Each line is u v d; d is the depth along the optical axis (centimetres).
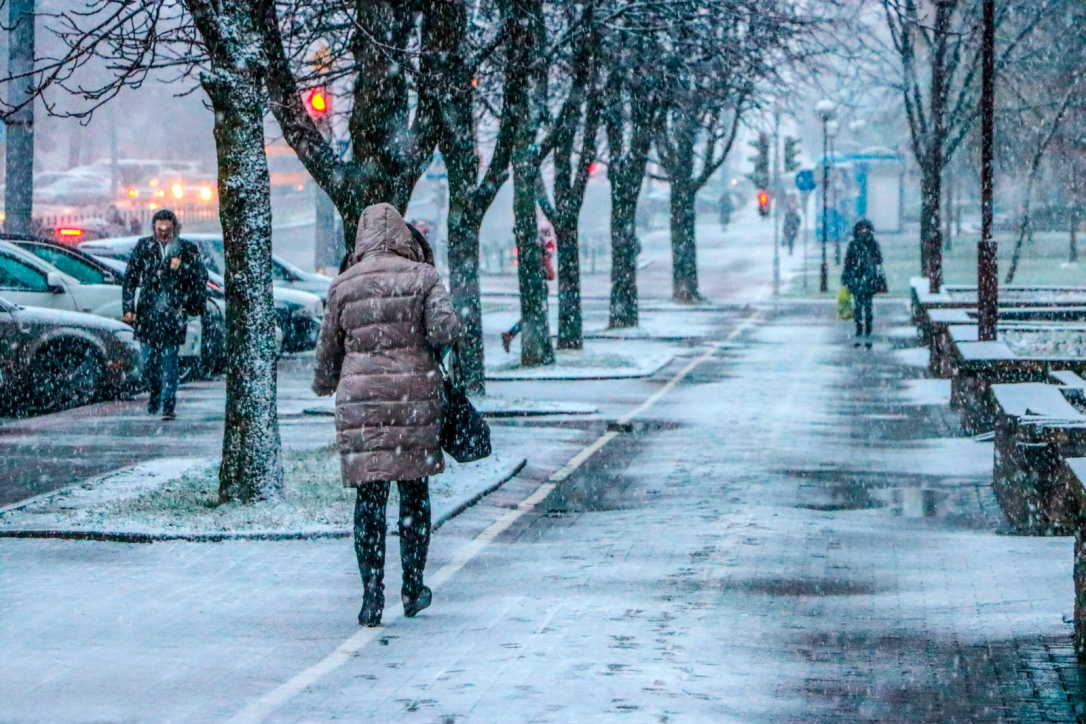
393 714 1139
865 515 2152
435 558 1816
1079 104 7219
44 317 3366
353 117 2525
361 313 1426
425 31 2709
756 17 4106
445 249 10250
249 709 1161
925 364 4644
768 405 3625
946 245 11562
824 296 8438
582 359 4656
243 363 2084
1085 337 4047
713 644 1348
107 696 1200
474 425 1490
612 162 5966
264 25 2394
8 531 1897
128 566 1738
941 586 1606
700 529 2002
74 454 2692
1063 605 1484
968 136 7938
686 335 5731
